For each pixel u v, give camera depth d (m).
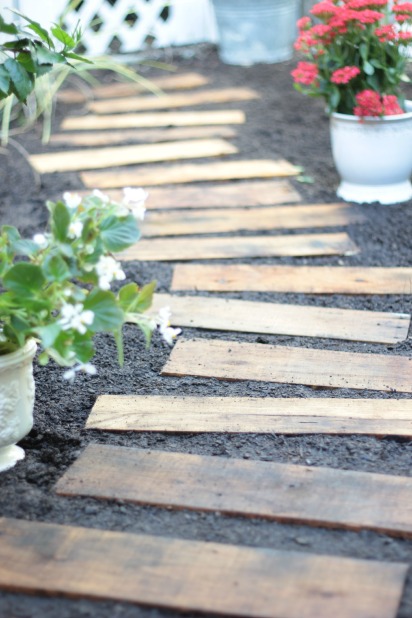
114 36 5.19
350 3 3.66
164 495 2.71
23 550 2.47
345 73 3.67
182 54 5.27
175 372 3.12
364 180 3.81
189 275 3.49
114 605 2.29
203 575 2.36
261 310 3.34
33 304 2.60
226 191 3.93
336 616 2.21
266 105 4.62
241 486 2.74
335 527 2.57
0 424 2.78
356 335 3.24
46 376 3.13
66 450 2.94
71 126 4.47
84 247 2.65
